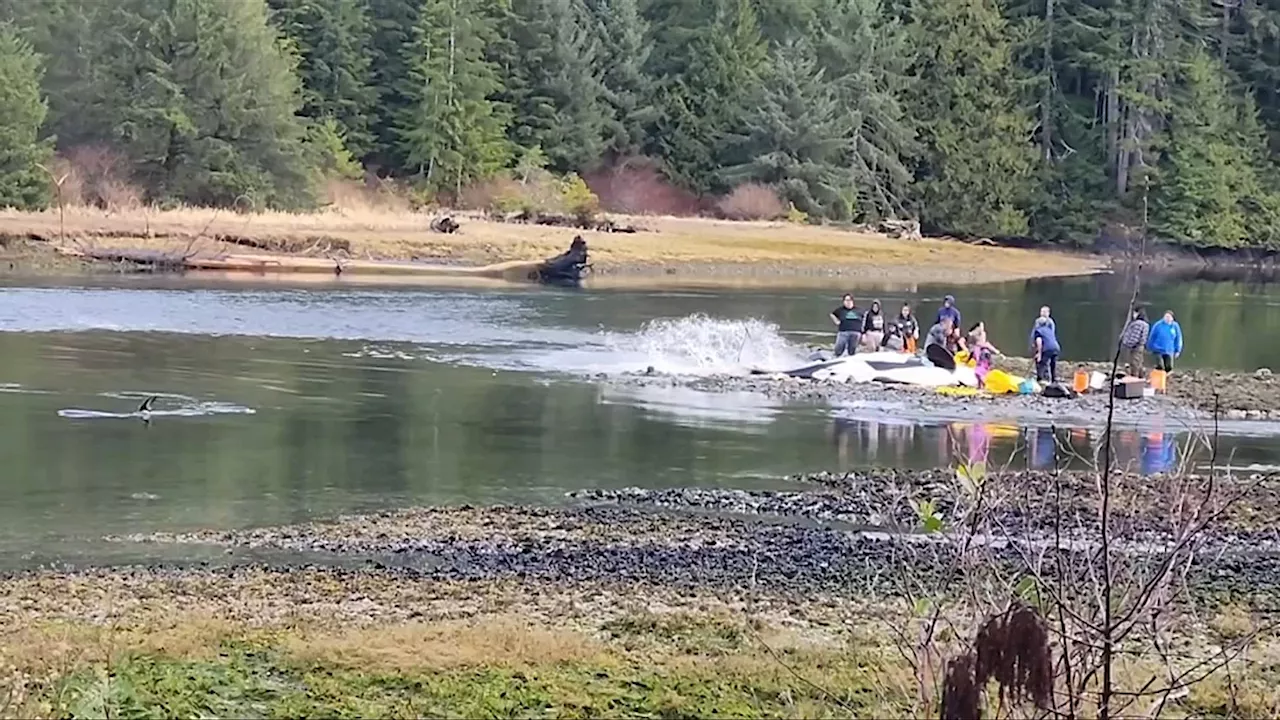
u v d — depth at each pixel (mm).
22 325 67438
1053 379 57688
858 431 45969
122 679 17922
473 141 165375
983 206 182625
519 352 64375
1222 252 181750
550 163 174125
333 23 168125
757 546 29859
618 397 52062
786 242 144250
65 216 117875
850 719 17125
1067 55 192625
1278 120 191250
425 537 30203
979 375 57312
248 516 31812
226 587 25391
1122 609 16500
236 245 114375
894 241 158500
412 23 172375
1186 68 183500
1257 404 54875
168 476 35688
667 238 137875
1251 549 30203
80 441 39969
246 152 140250
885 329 66438
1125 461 41594
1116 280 141750
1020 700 14211
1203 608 24703
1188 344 81750
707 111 178000
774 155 171250
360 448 40500
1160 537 24703
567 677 18953
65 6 142125
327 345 64750
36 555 27922
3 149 121438
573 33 177500
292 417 45250
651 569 27703
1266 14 191375
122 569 26797
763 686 18734
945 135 184000
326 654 19453
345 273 107875
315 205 142750
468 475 37250
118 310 75438
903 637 18156
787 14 191125
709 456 40906
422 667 19094
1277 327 94062
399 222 131750
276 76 141750
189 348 61625
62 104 138625
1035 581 15734
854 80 180625
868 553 29234
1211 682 19219
